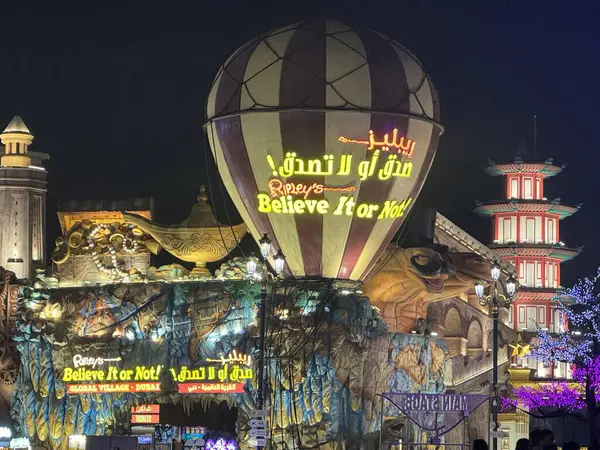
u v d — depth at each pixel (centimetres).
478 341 7375
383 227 5688
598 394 7844
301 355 5366
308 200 5547
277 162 5547
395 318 6184
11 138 6525
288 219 5584
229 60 5753
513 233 11594
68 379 5731
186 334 5575
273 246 5697
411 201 5791
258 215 5666
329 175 5525
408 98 5625
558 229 11756
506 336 7794
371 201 5600
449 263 6225
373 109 5531
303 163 5522
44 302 5838
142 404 5941
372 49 5622
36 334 5812
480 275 6438
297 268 5675
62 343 5772
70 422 5741
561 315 11319
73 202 6238
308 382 5359
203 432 6347
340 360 5359
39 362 5803
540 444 3466
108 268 5981
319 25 5656
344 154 5519
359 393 5412
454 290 6412
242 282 5541
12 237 6419
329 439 5338
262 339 4653
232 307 5525
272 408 5372
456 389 6938
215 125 5728
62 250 6069
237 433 5484
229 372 5450
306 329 5397
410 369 5797
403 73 5644
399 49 5741
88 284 5866
